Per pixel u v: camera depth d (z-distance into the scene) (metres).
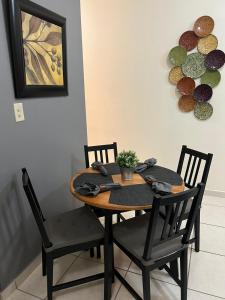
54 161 2.07
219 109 2.76
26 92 1.64
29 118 1.73
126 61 3.05
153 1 2.75
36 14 1.65
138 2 2.81
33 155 1.81
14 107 1.58
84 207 1.88
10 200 1.62
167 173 1.93
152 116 3.11
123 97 3.20
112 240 1.53
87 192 1.53
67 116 2.21
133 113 3.20
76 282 1.54
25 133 1.70
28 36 1.61
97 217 1.83
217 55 2.62
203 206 2.77
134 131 3.26
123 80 3.13
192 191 1.22
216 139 2.86
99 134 3.48
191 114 2.90
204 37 2.64
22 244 1.77
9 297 1.64
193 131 2.95
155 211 1.16
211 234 2.26
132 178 1.82
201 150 2.96
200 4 2.58
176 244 1.44
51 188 2.06
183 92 2.86
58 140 2.10
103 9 2.97
